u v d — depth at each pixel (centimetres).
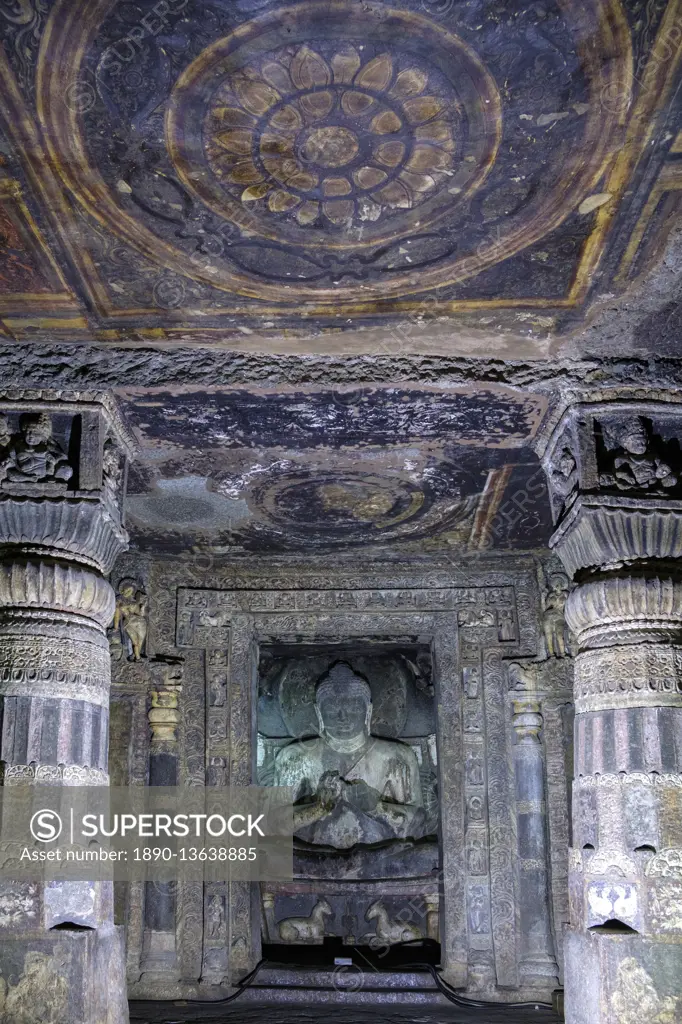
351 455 617
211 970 784
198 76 343
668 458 520
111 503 530
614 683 493
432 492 694
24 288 466
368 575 873
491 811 823
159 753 823
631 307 482
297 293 468
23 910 452
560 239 430
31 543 500
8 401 510
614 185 397
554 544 557
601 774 488
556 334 504
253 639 875
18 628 483
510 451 612
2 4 314
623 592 497
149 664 834
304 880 887
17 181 392
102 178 390
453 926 802
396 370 520
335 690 992
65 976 446
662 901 462
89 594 502
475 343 512
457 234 425
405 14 323
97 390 515
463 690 851
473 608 864
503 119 364
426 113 361
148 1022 686
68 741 477
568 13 323
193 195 400
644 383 519
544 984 772
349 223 418
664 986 450
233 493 690
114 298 474
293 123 364
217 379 517
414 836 948
